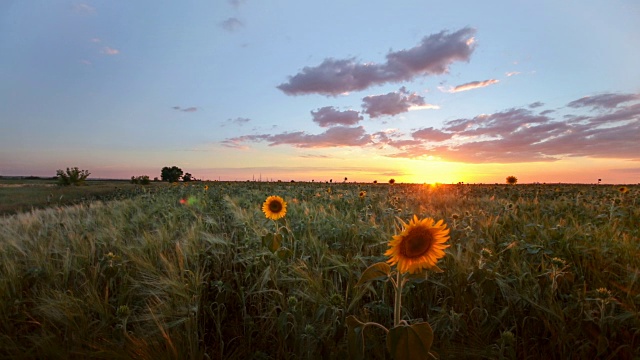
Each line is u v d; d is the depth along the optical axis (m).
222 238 5.09
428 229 2.07
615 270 3.89
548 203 9.90
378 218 7.43
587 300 3.09
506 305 3.32
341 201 10.37
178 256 4.13
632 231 5.36
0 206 19.53
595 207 8.55
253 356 3.05
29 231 6.50
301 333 3.03
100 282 4.07
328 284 3.77
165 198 12.66
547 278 3.33
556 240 4.50
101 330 3.15
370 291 3.64
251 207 8.42
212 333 3.32
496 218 5.71
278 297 3.60
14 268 4.08
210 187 19.56
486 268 3.53
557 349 2.89
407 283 3.38
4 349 2.93
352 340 2.11
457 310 3.32
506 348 2.75
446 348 2.85
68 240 5.58
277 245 3.84
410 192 14.98
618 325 2.86
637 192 11.74
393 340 1.91
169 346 2.74
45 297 3.49
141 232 6.60
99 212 8.88
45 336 2.99
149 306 3.43
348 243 5.15
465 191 15.80
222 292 3.74
